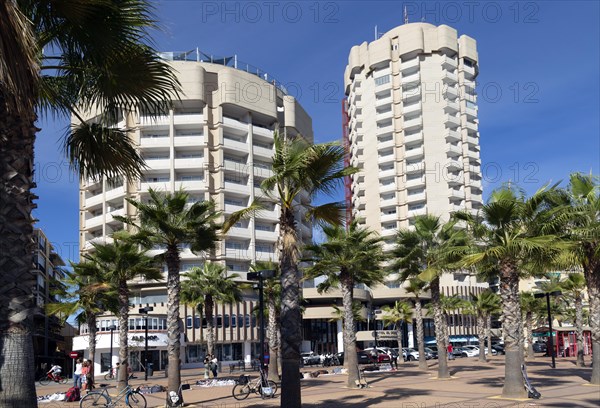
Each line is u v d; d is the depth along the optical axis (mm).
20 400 7113
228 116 80562
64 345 93688
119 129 10164
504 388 20562
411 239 32031
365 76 111125
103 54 8711
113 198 75312
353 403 20141
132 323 61531
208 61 82438
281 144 15672
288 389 14227
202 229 23125
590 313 24828
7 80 6676
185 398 24250
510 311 20703
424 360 41281
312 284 84375
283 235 15539
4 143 7496
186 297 43812
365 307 84812
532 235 21266
